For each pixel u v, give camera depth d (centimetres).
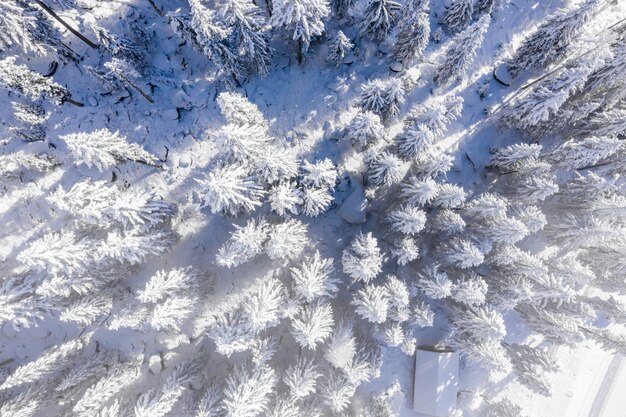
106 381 2027
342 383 2039
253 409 1881
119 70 2002
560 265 2166
